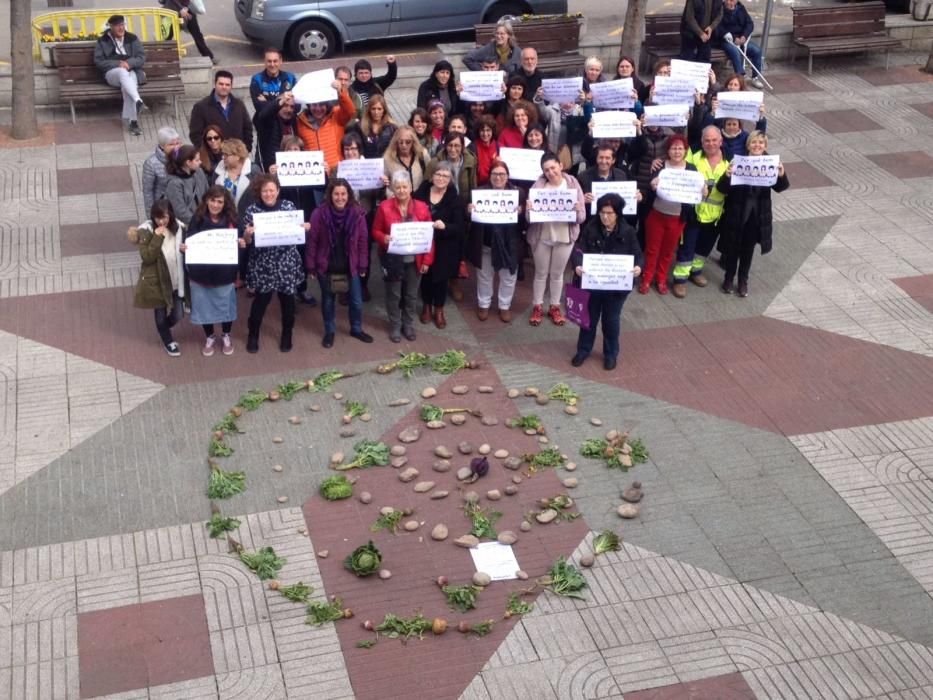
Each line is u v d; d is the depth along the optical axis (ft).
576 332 36.99
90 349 35.29
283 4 58.18
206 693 23.80
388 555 27.48
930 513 29.25
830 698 24.06
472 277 40.32
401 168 35.86
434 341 36.24
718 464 30.91
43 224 42.55
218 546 27.68
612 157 35.58
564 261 36.09
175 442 31.30
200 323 34.14
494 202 34.50
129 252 40.81
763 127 39.32
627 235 33.42
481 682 24.17
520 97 39.68
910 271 40.75
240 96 53.98
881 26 59.52
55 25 54.65
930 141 51.39
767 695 24.08
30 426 31.78
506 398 33.42
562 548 27.86
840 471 30.73
